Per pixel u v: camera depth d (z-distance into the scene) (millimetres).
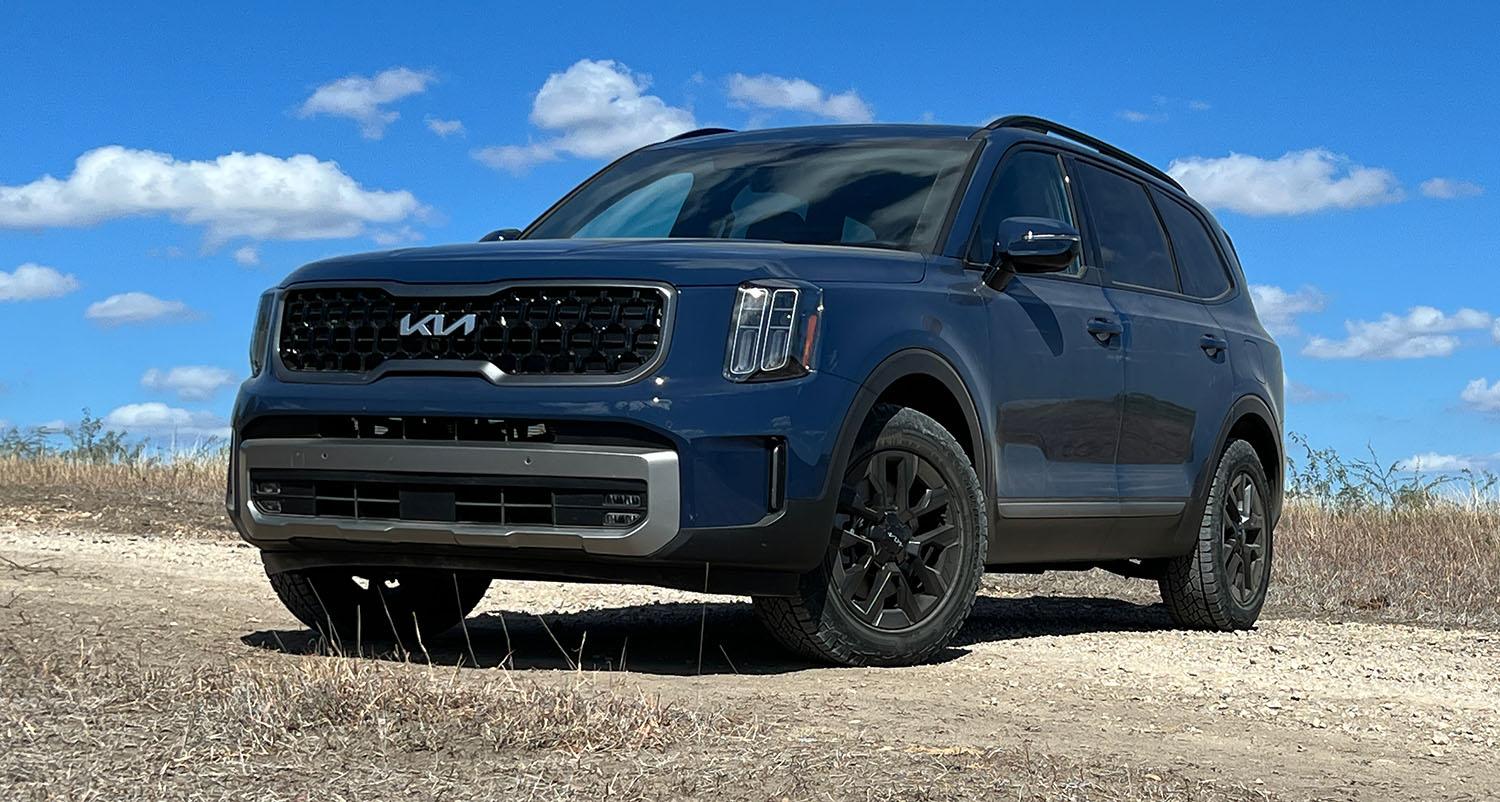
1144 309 6992
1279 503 8109
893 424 5469
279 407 5309
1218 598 7434
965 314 5805
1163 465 7051
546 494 5023
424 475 5129
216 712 3830
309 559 5480
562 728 3697
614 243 5387
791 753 3619
